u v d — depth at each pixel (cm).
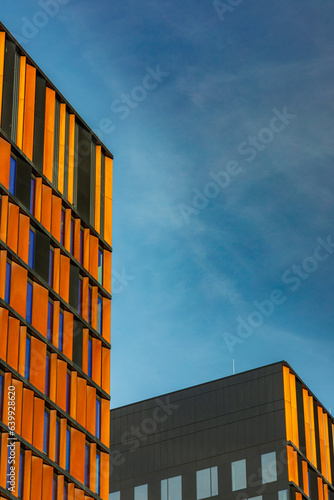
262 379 11100
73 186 8700
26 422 7394
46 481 7456
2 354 7312
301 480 10650
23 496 7200
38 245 7994
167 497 11156
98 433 8275
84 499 7838
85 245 8669
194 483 11044
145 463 11519
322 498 10906
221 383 11400
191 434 11344
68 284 8256
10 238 7700
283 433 10675
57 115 8625
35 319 7769
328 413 11725
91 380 8250
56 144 8525
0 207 7662
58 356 7931
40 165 8212
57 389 7862
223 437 11081
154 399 11838
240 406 11125
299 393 11212
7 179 7800
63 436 7769
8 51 8162
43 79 8512
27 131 8169
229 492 10738
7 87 8038
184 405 11569
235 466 10831
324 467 11206
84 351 8312
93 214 8906
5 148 7850
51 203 8312
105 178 9219
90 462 8056
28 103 8250
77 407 8075
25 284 7694
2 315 7394
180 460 11275
